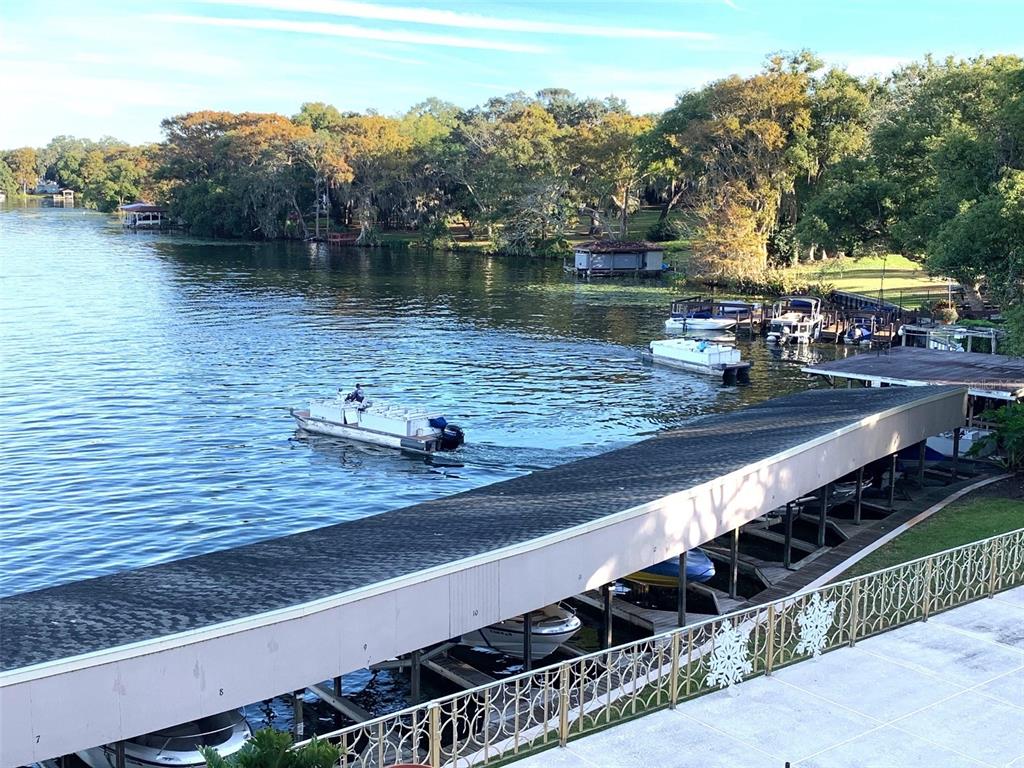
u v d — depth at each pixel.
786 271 110.69
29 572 31.98
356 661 18.70
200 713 17.08
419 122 192.12
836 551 27.77
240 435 49.12
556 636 25.05
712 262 108.12
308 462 44.94
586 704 18.19
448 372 65.56
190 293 103.44
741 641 17.25
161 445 46.97
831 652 18.58
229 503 39.16
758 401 58.69
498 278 121.62
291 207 184.75
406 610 19.22
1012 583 21.98
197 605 18.61
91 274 118.56
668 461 28.73
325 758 11.80
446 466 44.75
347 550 22.12
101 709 16.16
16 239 167.12
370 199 173.12
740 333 83.38
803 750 15.13
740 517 25.88
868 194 76.69
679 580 25.12
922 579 22.91
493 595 20.47
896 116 91.00
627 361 70.62
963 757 14.89
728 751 15.14
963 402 35.47
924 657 18.33
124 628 17.50
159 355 68.94
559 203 153.00
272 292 105.69
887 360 46.06
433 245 161.75
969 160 60.72
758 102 112.62
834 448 28.95
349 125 179.62
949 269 52.28
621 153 145.62
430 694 23.61
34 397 55.72
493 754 16.11
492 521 23.56
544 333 82.00
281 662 17.78
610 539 22.50
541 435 50.06
